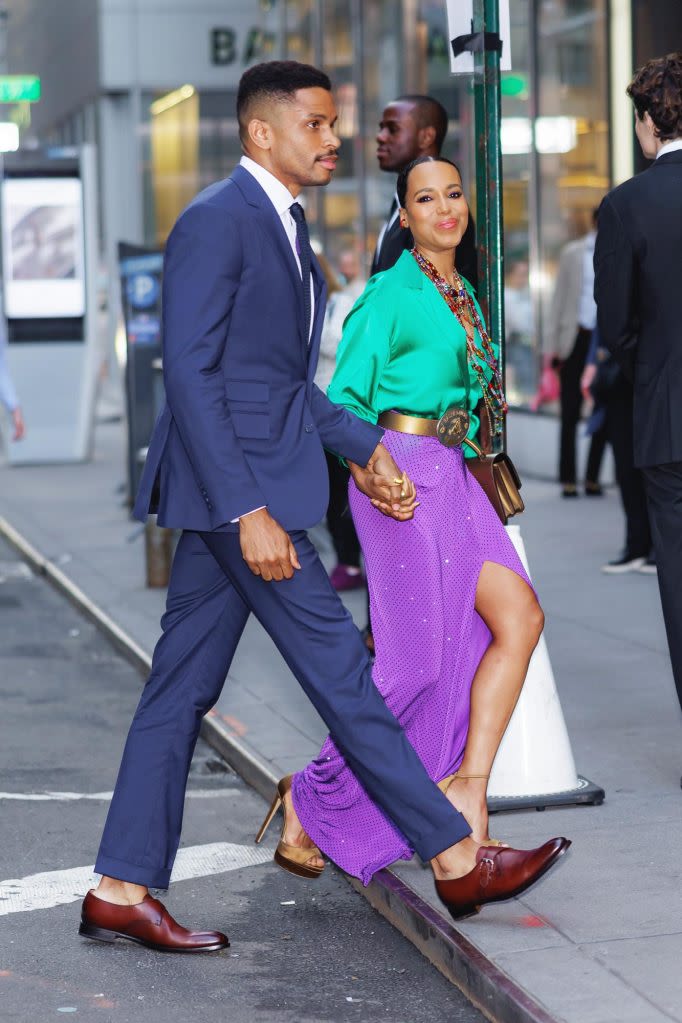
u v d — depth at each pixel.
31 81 37.47
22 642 14.17
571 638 12.47
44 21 52.16
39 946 7.06
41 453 27.53
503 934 6.57
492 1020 6.18
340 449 6.79
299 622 6.52
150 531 15.79
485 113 8.08
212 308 6.30
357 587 14.93
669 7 19.72
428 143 10.39
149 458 6.71
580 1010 5.81
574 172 22.12
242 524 6.32
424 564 7.08
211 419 6.28
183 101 42.47
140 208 42.44
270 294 6.43
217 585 6.80
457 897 6.58
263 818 9.01
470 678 7.21
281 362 6.52
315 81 6.55
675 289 8.16
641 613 13.35
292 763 9.44
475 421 7.36
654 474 8.38
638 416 8.36
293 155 6.53
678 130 8.24
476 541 7.19
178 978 6.70
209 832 8.76
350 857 7.21
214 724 10.48
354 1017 6.29
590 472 20.67
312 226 32.62
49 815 9.08
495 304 8.10
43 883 7.92
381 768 6.52
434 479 7.14
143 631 13.80
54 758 10.33
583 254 19.97
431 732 7.21
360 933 7.19
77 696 12.11
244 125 6.59
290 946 7.05
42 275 27.23
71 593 15.95
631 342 8.37
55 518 20.95
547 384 23.09
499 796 8.15
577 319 20.11
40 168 26.97
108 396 42.44
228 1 42.12
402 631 7.13
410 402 7.16
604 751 9.23
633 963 6.21
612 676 11.16
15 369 27.34
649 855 7.41
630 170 20.55
